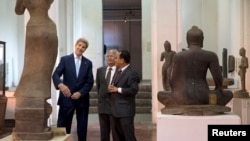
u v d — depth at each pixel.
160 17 8.03
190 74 3.91
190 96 3.84
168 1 8.02
